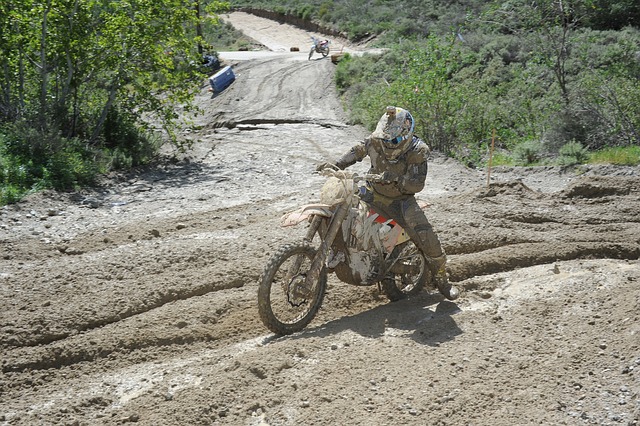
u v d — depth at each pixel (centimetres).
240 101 3519
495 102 2498
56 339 609
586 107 2030
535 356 526
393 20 5597
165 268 753
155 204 1081
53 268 759
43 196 1128
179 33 1680
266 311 567
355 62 3831
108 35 1595
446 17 4956
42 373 549
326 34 6191
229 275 715
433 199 1036
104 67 1633
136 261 764
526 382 490
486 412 456
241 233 865
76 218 993
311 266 563
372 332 583
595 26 3856
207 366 539
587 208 959
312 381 498
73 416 485
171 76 1697
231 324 614
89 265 758
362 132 2362
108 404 500
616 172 1230
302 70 4175
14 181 1194
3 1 1484
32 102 1628
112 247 847
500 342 549
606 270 696
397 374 503
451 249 791
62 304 662
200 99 3600
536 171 1303
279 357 530
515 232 840
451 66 2275
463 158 1731
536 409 458
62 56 1593
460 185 1178
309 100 3494
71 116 1645
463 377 495
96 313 641
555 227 880
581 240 817
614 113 2000
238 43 6228
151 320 616
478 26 4188
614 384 482
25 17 1488
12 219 984
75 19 1548
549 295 641
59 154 1305
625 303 595
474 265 727
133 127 1664
